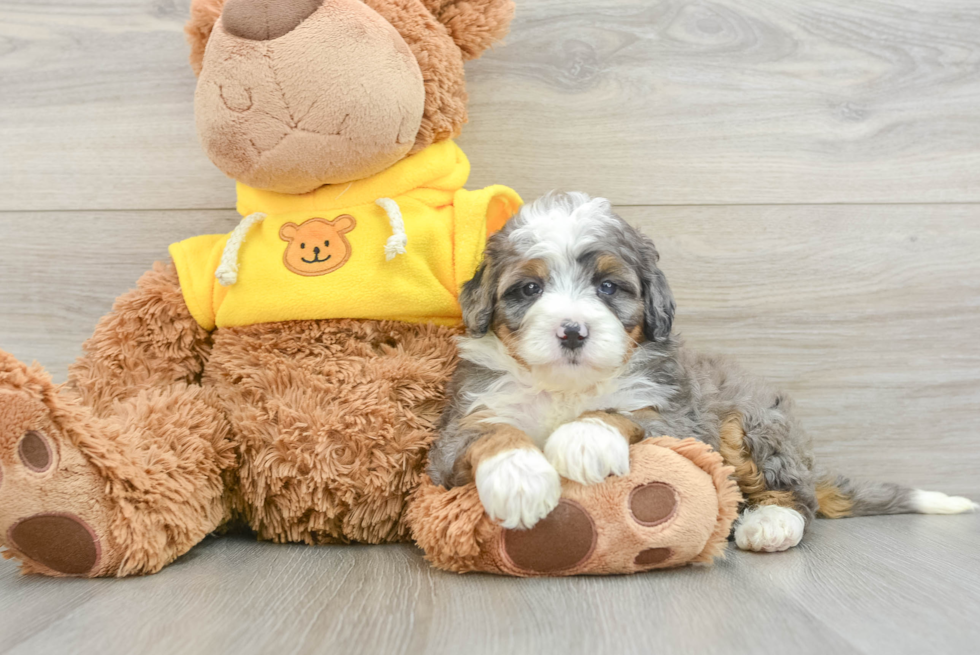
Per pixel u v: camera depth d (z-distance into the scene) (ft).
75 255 3.01
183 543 2.36
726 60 3.01
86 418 2.28
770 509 2.54
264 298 2.53
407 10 2.55
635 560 2.24
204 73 2.45
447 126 2.61
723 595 2.14
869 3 3.01
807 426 3.05
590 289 2.43
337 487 2.45
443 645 1.91
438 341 2.58
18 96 3.00
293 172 2.48
